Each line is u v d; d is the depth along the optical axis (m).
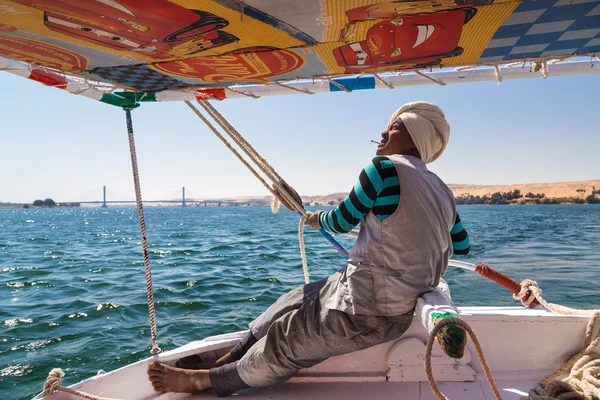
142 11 1.38
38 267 12.86
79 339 6.22
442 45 1.79
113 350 5.79
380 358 2.50
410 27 1.57
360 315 1.99
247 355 2.25
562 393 2.14
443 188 2.09
